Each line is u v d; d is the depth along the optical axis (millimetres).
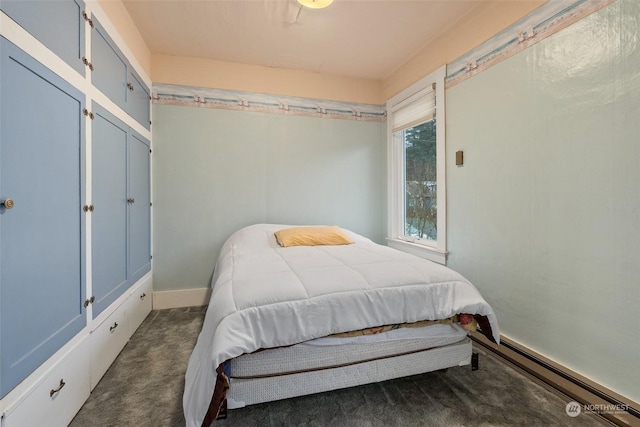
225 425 1198
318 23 2135
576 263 1384
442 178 2270
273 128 2852
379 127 3156
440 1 1893
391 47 2465
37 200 1030
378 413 1272
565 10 1412
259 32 2244
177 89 2600
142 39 2309
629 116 1186
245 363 1170
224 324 1068
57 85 1150
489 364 1667
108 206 1623
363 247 2117
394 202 3039
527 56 1606
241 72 2752
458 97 2109
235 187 2756
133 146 2066
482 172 1914
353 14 2027
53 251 1115
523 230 1643
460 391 1422
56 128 1145
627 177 1195
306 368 1232
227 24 2143
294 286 1258
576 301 1386
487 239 1885
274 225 2656
